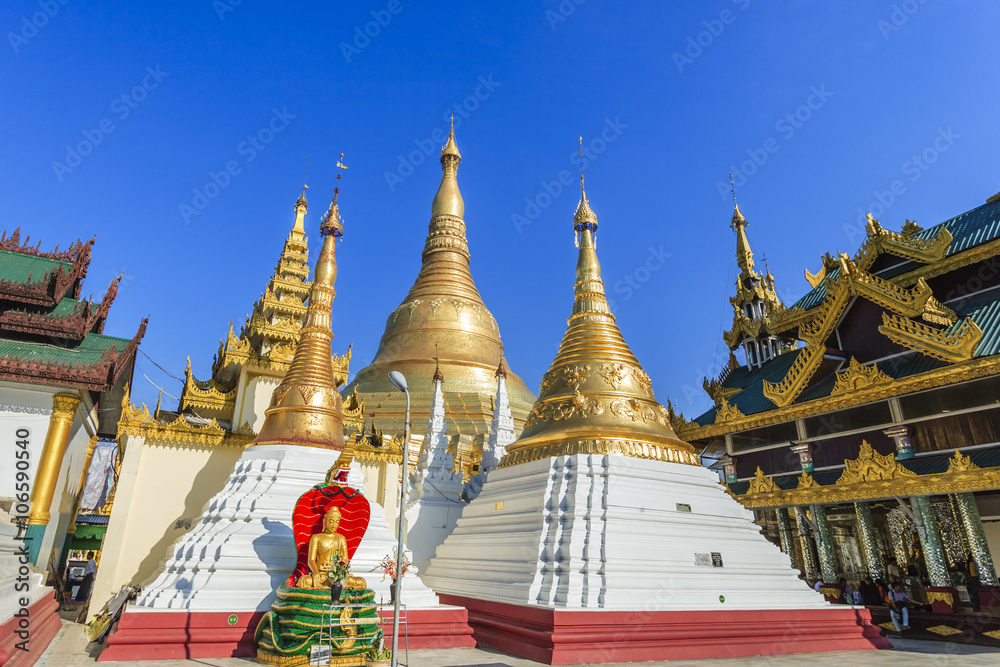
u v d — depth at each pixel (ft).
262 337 87.92
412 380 128.67
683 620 49.80
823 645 54.29
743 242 129.90
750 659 49.26
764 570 58.80
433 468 85.35
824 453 81.35
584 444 62.28
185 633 45.11
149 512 70.13
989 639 59.82
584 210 82.79
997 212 78.23
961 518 70.90
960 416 66.90
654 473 61.46
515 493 63.52
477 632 54.54
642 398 68.44
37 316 66.18
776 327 104.94
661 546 54.95
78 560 134.41
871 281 77.15
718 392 105.29
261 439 63.10
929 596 66.03
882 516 90.94
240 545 51.85
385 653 44.96
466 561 64.85
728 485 91.66
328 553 47.09
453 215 155.53
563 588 50.93
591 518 55.47
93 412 75.20
